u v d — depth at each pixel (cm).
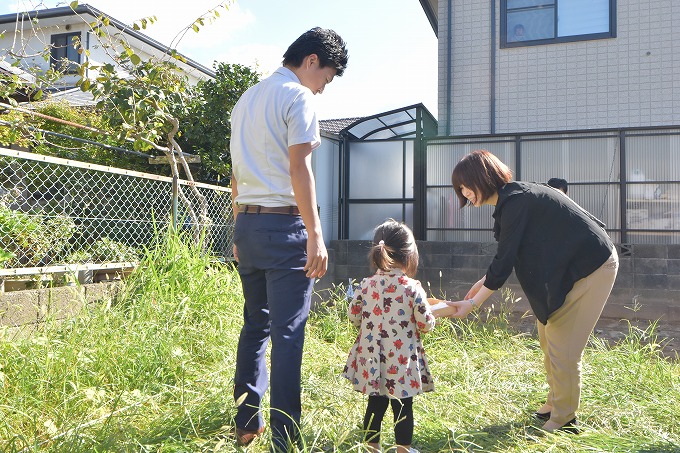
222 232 602
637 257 752
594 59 914
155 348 332
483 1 966
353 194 992
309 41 241
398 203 973
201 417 258
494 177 292
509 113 951
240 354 249
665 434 279
